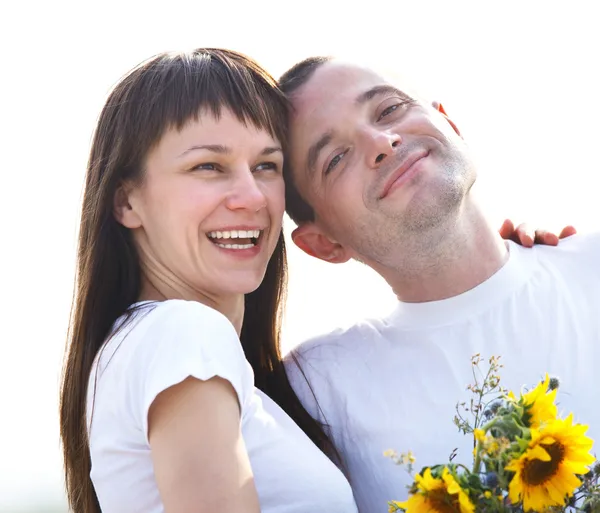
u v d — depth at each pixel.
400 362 2.51
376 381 2.51
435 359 2.46
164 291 2.22
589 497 1.73
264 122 2.24
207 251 2.19
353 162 2.45
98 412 1.99
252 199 2.17
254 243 2.29
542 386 1.71
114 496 1.96
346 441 2.50
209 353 1.83
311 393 2.57
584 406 2.31
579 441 1.63
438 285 2.49
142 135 2.15
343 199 2.45
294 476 2.04
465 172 2.40
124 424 1.91
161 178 2.16
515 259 2.52
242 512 1.73
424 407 2.43
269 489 2.02
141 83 2.19
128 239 2.24
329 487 2.08
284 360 2.65
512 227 2.65
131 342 1.93
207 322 1.89
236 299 2.36
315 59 2.58
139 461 1.91
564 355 2.36
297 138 2.51
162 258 2.21
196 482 1.73
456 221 2.40
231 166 2.19
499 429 1.63
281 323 2.58
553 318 2.40
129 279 2.24
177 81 2.16
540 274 2.49
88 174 2.26
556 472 1.64
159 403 1.79
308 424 2.49
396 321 2.57
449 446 2.38
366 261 2.58
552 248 2.57
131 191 2.20
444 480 1.59
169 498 1.74
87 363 2.18
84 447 2.20
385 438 2.44
